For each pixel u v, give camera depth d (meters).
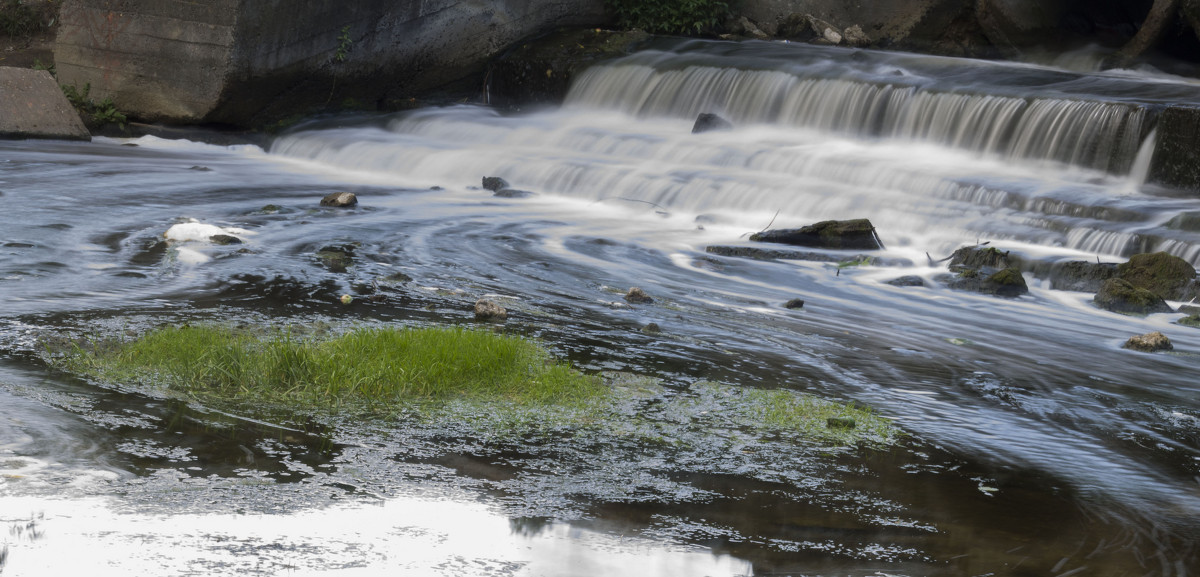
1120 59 23.09
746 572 4.92
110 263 11.24
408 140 22.03
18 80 21.31
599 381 7.78
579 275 12.32
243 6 21.67
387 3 23.59
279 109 23.31
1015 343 10.24
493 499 5.60
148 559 4.62
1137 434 7.57
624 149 19.97
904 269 13.64
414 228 14.73
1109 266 12.66
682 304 11.05
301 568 4.64
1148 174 15.62
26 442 5.89
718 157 18.69
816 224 14.58
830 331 10.23
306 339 8.41
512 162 19.27
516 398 7.25
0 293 9.54
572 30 26.55
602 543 5.14
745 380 8.23
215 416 6.57
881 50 24.80
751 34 27.14
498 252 13.43
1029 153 17.08
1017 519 5.82
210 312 9.30
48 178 16.91
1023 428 7.54
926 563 5.14
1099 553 5.41
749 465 6.37
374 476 5.80
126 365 7.42
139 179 17.56
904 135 18.75
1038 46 24.73
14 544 4.68
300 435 6.36
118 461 5.74
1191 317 11.38
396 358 7.44
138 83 22.75
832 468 6.42
